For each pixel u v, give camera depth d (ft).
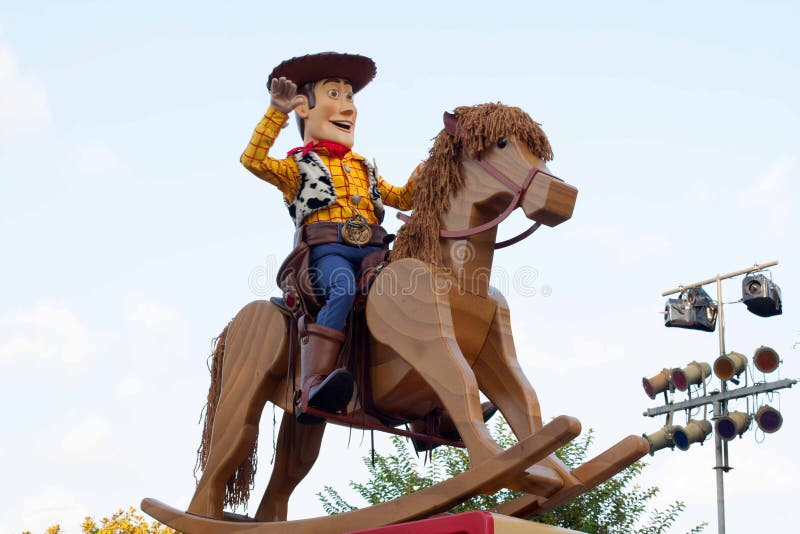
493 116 18.20
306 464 22.62
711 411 38.50
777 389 36.52
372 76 21.88
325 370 18.84
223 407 21.81
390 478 43.16
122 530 41.09
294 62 21.21
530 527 15.28
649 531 41.50
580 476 17.07
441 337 17.61
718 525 37.27
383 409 19.56
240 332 22.09
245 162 19.88
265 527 19.24
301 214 20.30
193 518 20.67
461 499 16.63
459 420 16.97
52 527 39.60
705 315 40.45
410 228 19.01
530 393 18.07
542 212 17.21
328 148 21.06
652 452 39.09
